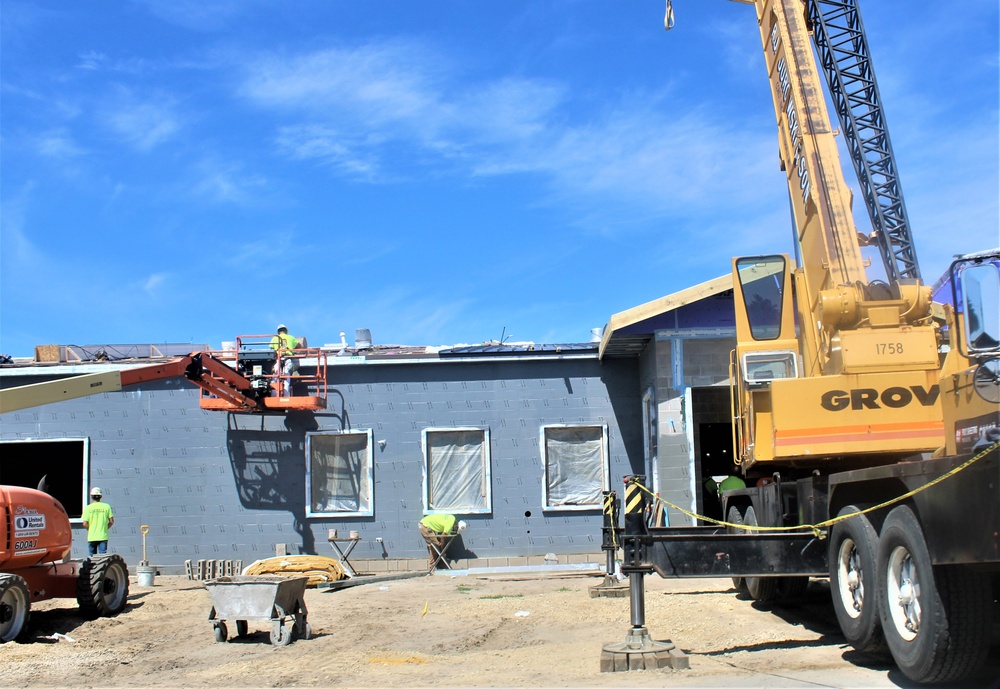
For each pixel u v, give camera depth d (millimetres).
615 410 20781
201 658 10188
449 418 20844
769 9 10969
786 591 11812
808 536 8766
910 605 7105
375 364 20938
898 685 7137
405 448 20781
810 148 9875
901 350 8938
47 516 13047
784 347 10789
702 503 19719
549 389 20922
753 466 10617
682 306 17453
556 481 20719
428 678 8438
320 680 8633
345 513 20594
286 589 11070
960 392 7332
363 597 15586
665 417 17734
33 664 10008
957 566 6562
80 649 11023
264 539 20578
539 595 14953
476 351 20844
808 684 7234
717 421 19938
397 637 11211
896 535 7121
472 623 12203
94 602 13477
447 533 19875
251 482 20734
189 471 20781
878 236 9875
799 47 10195
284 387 20469
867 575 7684
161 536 20578
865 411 8945
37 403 9984
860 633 7836
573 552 20453
